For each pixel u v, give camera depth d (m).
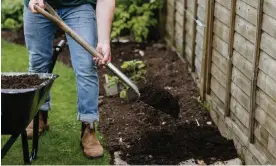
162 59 7.76
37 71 4.99
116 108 6.04
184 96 6.29
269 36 4.21
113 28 8.66
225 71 5.29
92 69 4.65
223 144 5.04
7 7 9.32
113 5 4.61
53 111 5.91
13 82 4.38
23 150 4.62
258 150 4.50
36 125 4.74
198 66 6.63
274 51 4.10
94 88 4.71
